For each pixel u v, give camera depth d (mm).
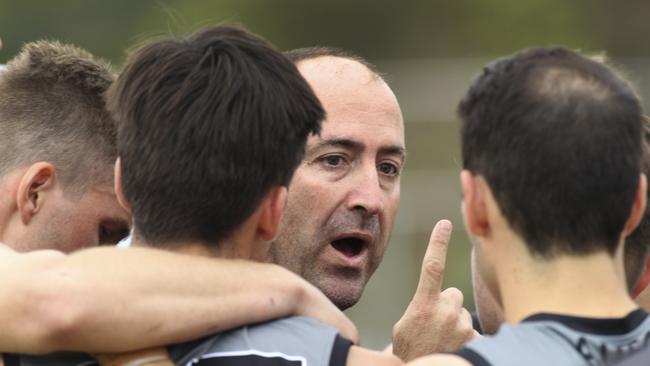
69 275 9477
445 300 11266
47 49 11180
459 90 52656
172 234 9812
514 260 8711
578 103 8625
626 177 8641
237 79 9875
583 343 8297
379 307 47188
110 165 10898
